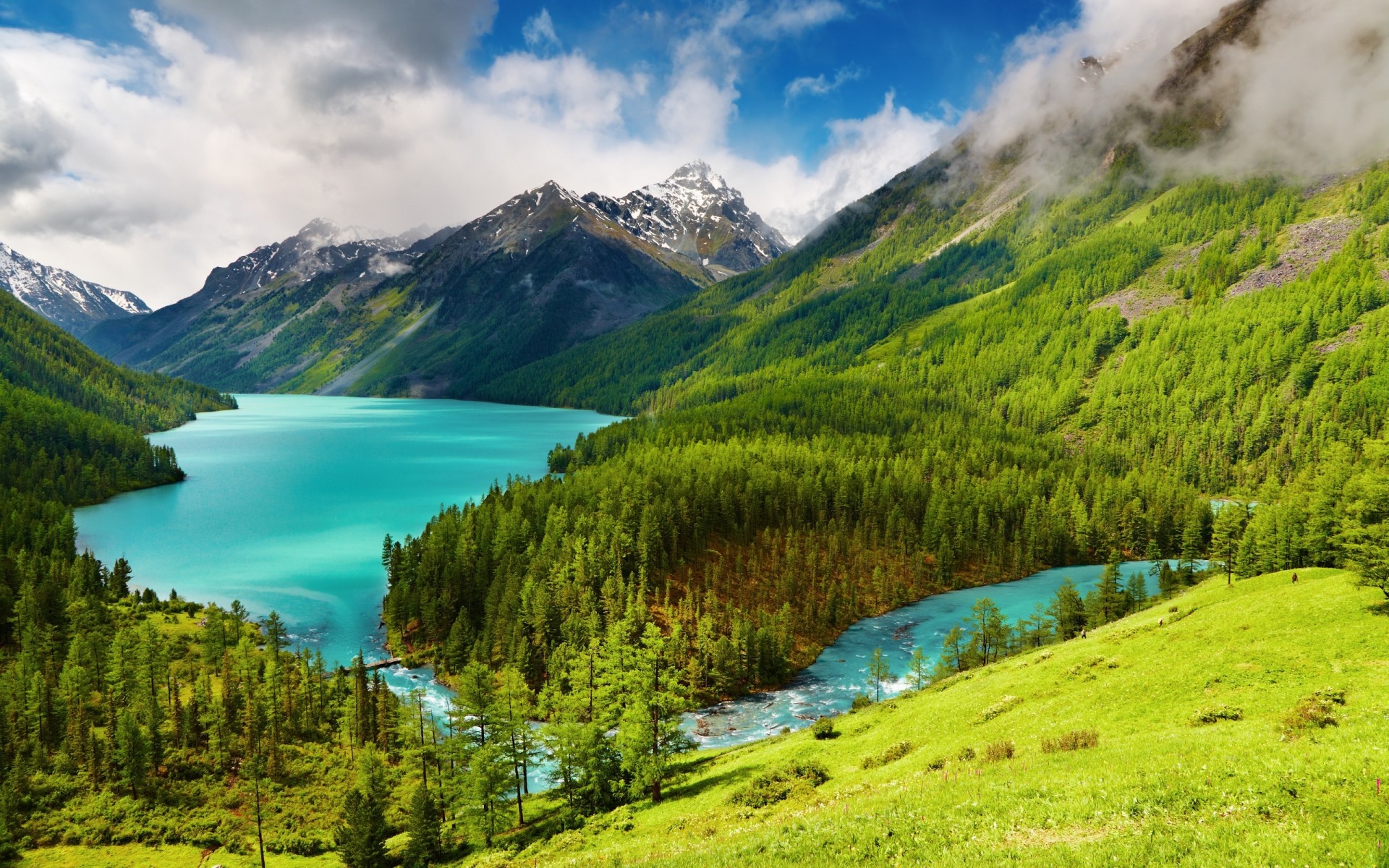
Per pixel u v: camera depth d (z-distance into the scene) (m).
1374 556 51.50
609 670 69.88
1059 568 162.50
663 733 60.91
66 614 109.56
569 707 71.25
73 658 90.19
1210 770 26.86
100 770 71.06
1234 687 44.47
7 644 105.19
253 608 131.88
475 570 126.06
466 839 59.31
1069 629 107.19
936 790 33.28
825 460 195.75
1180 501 177.00
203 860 59.56
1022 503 176.00
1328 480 98.31
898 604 138.00
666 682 60.53
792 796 44.62
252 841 62.75
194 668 98.81
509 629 107.75
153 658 88.62
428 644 115.12
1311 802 22.42
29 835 61.50
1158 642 59.41
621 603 114.94
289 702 84.81
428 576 124.12
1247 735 32.06
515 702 64.38
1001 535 160.00
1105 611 107.62
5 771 69.38
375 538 181.38
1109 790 27.22
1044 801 27.52
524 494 164.38
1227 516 111.94
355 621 127.06
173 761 74.00
